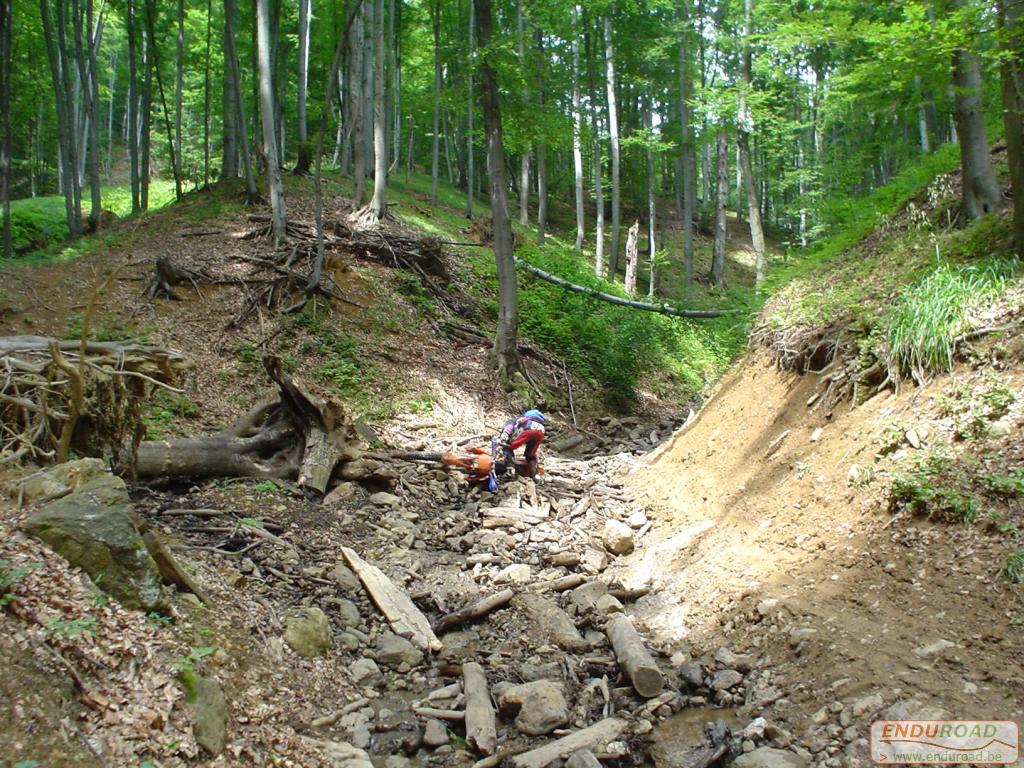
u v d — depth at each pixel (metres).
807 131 26.22
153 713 3.03
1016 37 6.03
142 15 23.22
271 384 10.91
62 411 5.75
